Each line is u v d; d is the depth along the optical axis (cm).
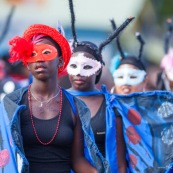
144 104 1257
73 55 1230
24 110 982
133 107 1253
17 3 3142
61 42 998
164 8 3603
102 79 2136
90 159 1011
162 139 1248
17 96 988
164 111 1256
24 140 976
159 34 3538
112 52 2894
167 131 1252
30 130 976
